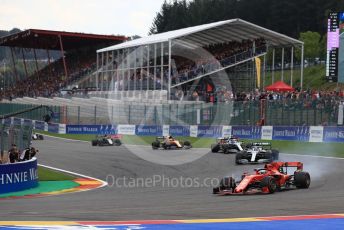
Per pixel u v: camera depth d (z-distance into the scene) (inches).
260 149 1708.9
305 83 4901.6
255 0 7214.6
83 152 2295.8
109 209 870.4
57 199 1104.8
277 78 5315.0
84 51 5629.9
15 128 1657.2
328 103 2359.7
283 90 3371.1
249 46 3713.1
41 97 4726.9
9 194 1269.7
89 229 639.1
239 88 3796.8
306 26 6752.0
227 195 1059.3
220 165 1699.1
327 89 4419.3
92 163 1913.1
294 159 1819.6
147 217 752.3
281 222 684.1
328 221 690.8
